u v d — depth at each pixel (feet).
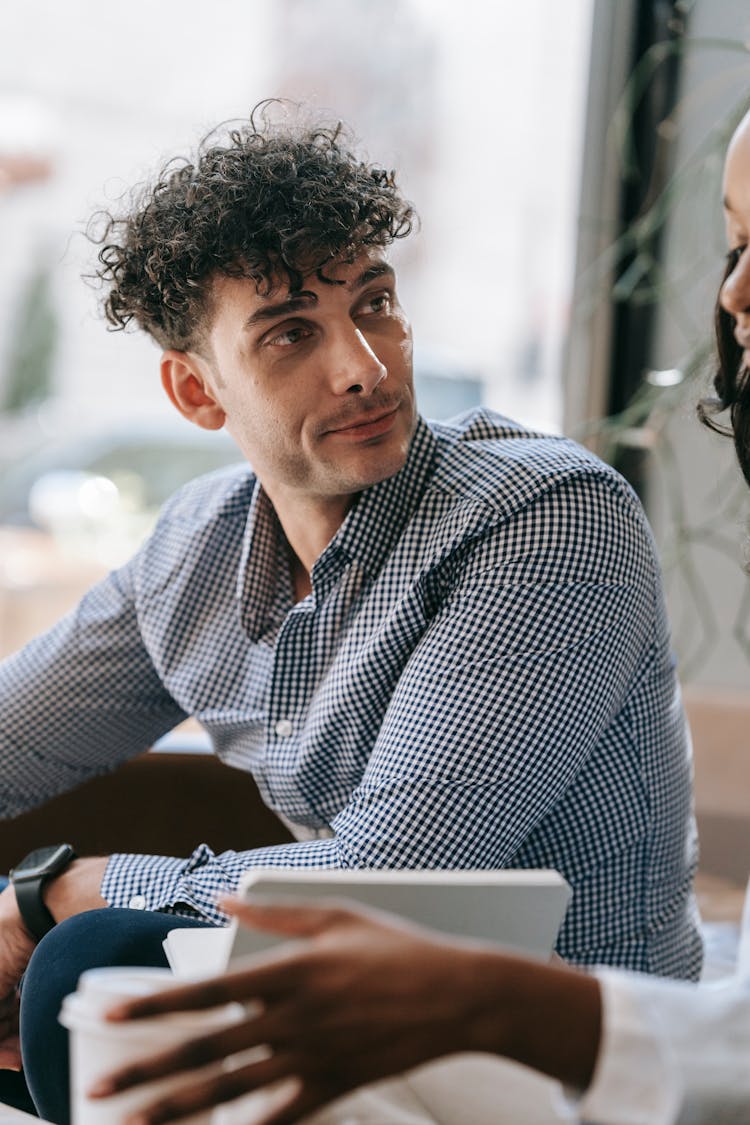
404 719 3.85
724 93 7.62
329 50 9.01
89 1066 2.13
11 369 9.52
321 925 2.02
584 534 3.91
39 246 9.41
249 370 4.10
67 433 9.63
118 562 9.68
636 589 3.98
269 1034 1.94
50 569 9.57
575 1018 2.14
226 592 4.90
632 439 7.31
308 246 3.91
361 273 4.02
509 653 3.82
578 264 8.23
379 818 3.72
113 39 9.30
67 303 9.51
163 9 9.27
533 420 8.66
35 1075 3.32
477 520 3.98
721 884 5.96
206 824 5.31
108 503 9.68
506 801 3.74
